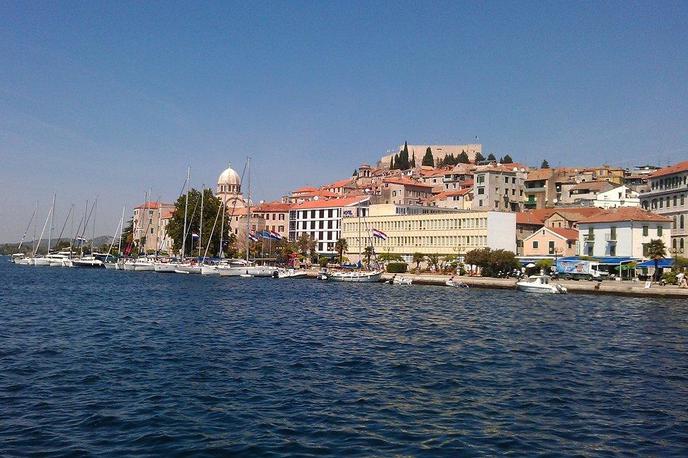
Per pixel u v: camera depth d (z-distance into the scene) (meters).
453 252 166.88
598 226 137.50
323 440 24.16
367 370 38.06
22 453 22.14
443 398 31.03
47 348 44.34
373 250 176.00
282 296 101.75
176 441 23.70
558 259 134.00
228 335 52.81
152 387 32.38
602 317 71.19
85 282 137.00
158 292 107.00
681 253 130.12
